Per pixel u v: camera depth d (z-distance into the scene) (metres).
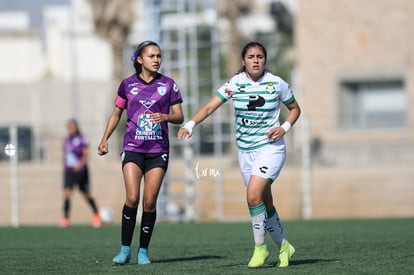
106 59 197.88
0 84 136.00
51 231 67.94
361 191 97.12
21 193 100.12
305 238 52.78
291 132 95.69
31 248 49.75
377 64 131.38
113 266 36.06
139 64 36.19
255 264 34.00
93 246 50.38
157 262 37.53
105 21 138.75
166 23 99.88
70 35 199.62
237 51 138.75
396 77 130.62
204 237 57.91
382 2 131.12
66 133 99.94
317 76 133.00
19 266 37.47
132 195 35.69
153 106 35.75
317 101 132.75
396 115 132.00
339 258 37.75
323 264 35.19
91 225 77.81
